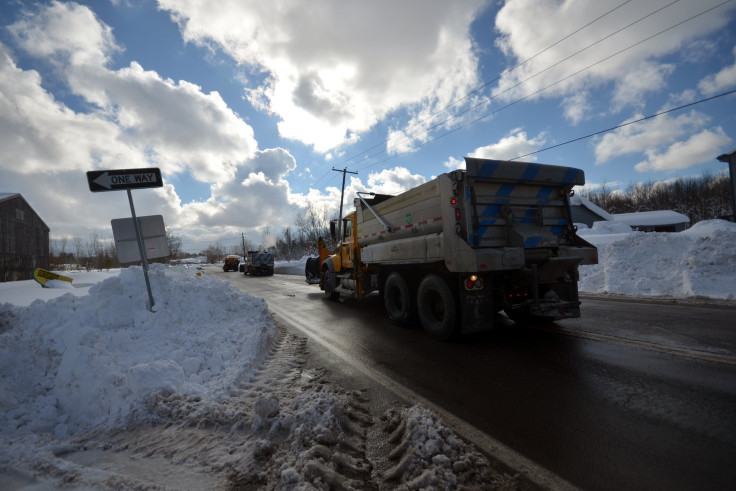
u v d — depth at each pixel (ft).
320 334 20.70
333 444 8.07
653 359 13.15
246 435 8.60
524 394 10.89
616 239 39.37
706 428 8.38
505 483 6.75
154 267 24.09
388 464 7.56
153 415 9.73
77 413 10.80
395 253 22.08
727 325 17.48
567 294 17.94
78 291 30.68
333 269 34.35
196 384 12.01
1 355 11.77
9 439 8.70
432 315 18.84
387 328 21.62
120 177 18.21
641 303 24.49
